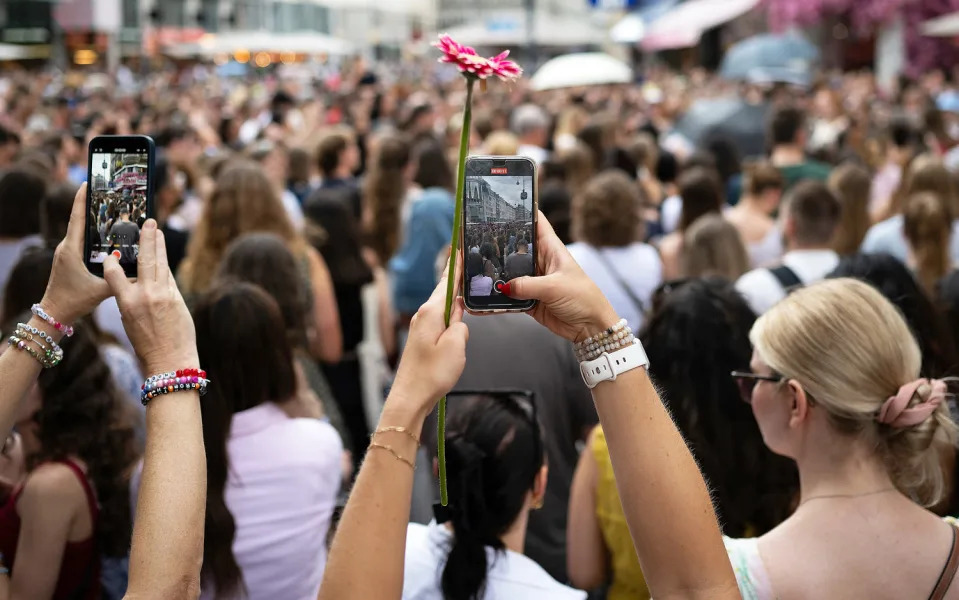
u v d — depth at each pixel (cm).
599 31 3991
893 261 327
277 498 239
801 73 2034
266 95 2225
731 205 786
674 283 293
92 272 162
